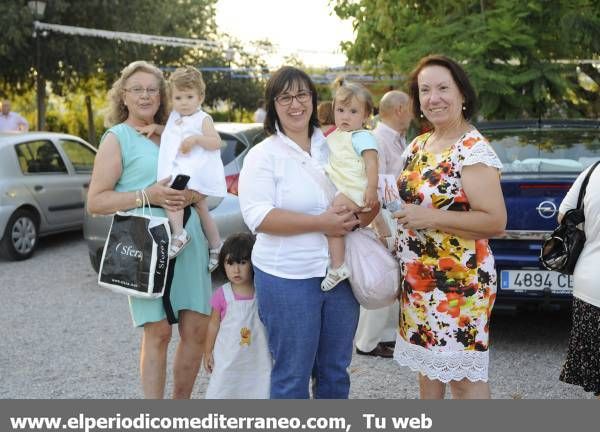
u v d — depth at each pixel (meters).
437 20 11.06
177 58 27.53
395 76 11.26
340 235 3.39
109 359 5.53
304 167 3.42
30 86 21.94
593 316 3.49
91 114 27.75
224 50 24.75
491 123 6.71
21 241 9.52
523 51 9.19
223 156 7.32
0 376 5.18
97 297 7.47
